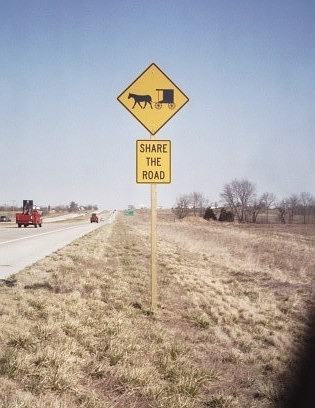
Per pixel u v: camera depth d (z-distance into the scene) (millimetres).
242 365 6434
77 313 7352
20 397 4070
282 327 8750
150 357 5918
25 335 5699
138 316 8016
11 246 21938
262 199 99438
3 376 4508
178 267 14984
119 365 5398
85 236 29984
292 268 18672
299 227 69625
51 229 46031
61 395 4414
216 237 36125
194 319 8453
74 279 10555
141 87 8500
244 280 14297
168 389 4996
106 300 8828
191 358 6246
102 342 6070
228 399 5043
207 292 11109
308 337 8281
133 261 15812
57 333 6039
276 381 5961
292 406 5203
